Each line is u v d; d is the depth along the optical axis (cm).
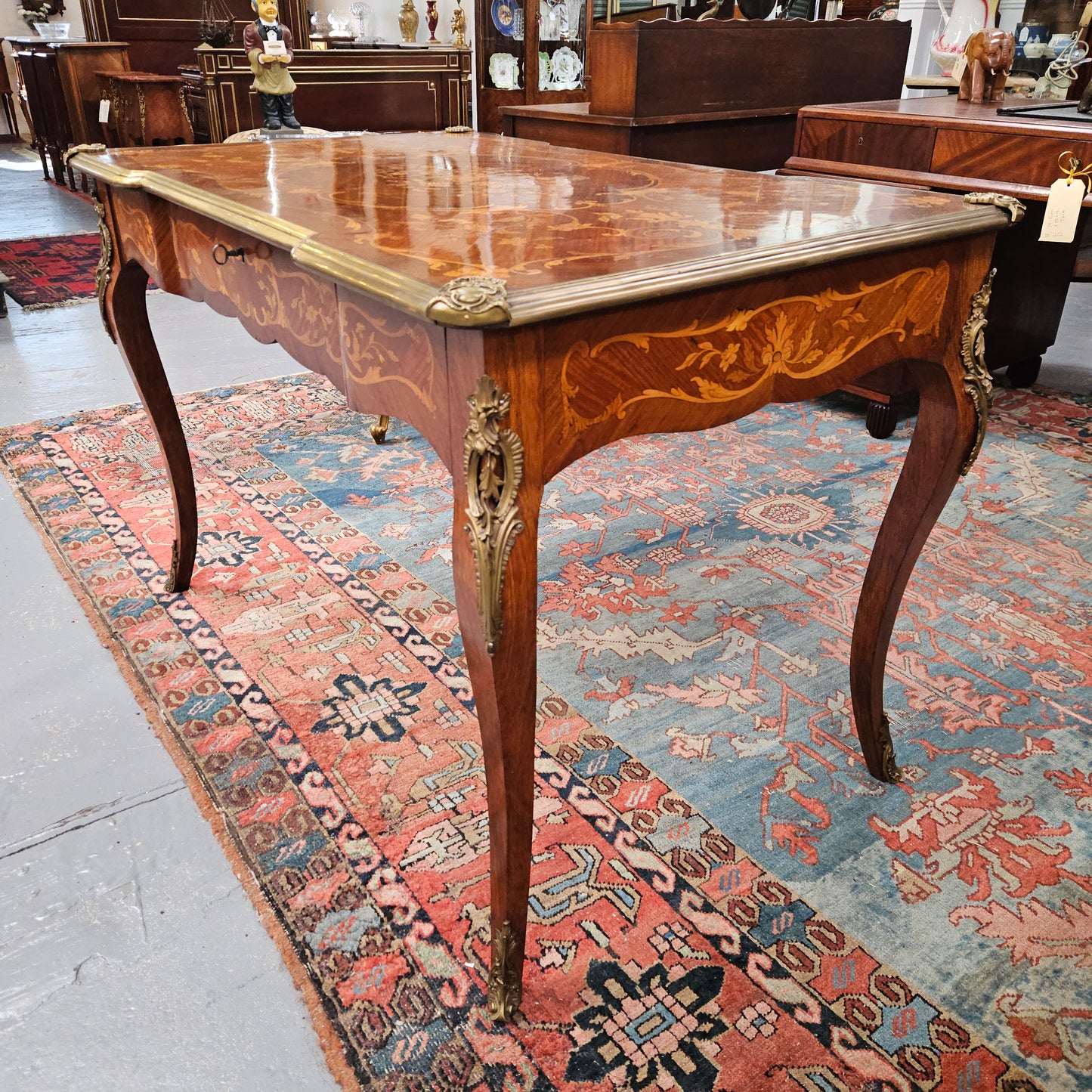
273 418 319
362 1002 124
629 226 121
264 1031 121
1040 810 157
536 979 127
